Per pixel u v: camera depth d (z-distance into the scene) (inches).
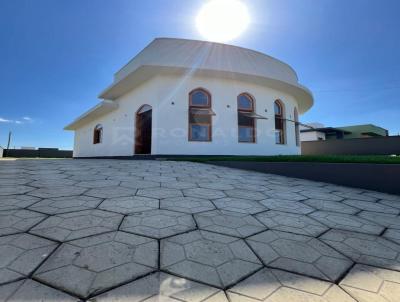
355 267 76.6
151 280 64.7
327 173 232.1
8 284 59.7
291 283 66.5
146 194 157.9
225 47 475.5
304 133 1022.4
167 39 449.4
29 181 180.7
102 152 635.5
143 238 90.5
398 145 706.2
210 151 466.6
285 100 584.1
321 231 107.7
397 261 81.4
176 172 256.1
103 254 76.8
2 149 999.0
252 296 60.1
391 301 60.4
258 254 83.0
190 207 134.6
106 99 601.9
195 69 446.3
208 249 84.7
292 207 146.2
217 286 63.7
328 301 59.4
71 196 143.6
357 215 133.9
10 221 100.1
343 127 1099.9
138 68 434.6
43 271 65.9
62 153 1186.6
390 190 192.1
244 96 517.0
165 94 455.8
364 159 237.5
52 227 96.0
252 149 504.1
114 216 112.5
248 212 131.6
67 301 55.0
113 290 59.7
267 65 521.0
